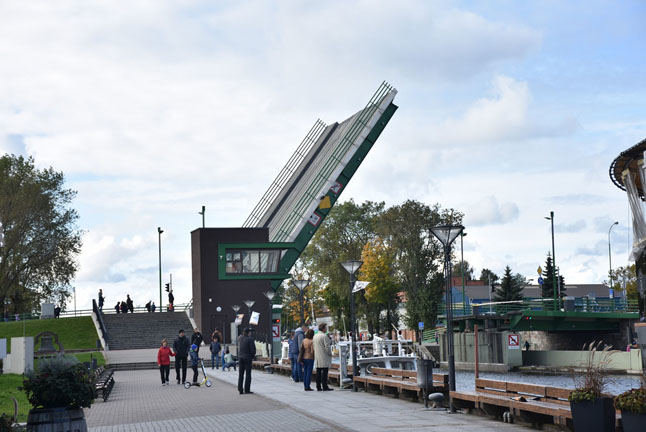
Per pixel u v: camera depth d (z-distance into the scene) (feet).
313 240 356.18
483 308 258.57
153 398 84.84
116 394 93.81
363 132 242.58
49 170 255.29
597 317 217.56
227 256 245.45
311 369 85.87
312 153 298.15
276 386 94.99
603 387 41.78
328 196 245.86
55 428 42.75
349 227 364.99
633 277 318.04
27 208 234.17
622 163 157.89
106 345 213.05
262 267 247.50
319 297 359.25
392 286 295.48
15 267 239.71
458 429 50.29
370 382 79.77
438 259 285.02
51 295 250.57
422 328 268.21
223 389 94.12
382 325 322.55
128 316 242.99
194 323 243.60
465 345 228.43
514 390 55.16
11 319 266.77
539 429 50.21
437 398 63.26
